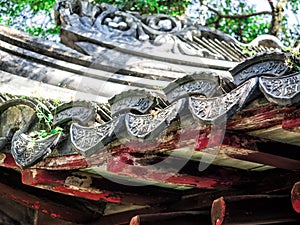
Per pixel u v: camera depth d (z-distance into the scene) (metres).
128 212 4.57
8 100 4.13
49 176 3.99
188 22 7.18
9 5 11.20
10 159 4.14
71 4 6.95
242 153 3.23
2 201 5.09
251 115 2.84
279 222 3.73
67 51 6.22
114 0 11.34
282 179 3.66
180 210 4.16
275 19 11.70
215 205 3.58
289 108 2.68
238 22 12.39
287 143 3.32
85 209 4.82
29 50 6.14
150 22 6.95
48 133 3.83
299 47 5.01
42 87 5.87
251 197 3.61
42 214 5.07
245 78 2.81
